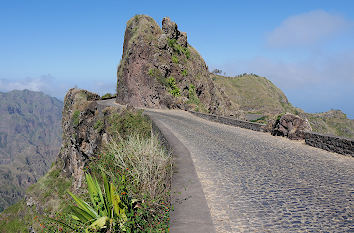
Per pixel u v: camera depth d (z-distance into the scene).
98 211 5.16
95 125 26.22
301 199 6.34
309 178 8.09
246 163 10.12
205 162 10.24
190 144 14.33
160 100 50.44
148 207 5.36
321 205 5.96
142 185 6.35
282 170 9.07
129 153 8.41
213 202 6.14
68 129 42.28
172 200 6.04
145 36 57.56
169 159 9.08
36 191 42.69
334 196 6.52
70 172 37.94
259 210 5.70
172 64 56.12
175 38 62.91
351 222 5.09
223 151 12.55
